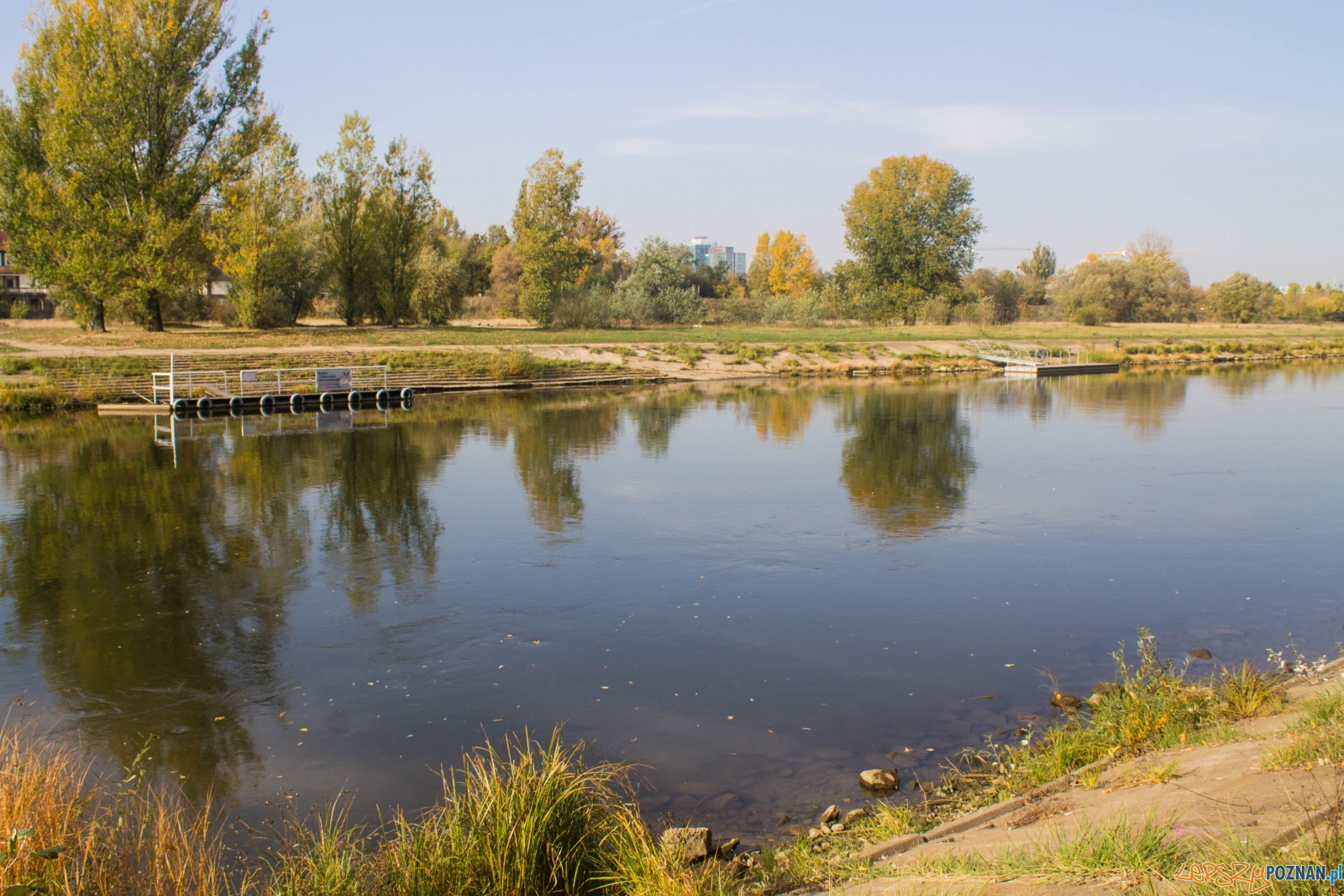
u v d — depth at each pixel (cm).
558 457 2277
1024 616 1103
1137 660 956
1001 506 1700
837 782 707
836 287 7838
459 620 1102
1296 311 10381
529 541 1462
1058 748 679
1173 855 425
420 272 5888
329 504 1727
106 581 1249
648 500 1767
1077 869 431
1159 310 9356
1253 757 568
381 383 3797
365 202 5322
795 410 3322
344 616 1113
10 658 980
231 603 1162
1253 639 1016
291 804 684
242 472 2047
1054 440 2547
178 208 4291
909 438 2606
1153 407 3372
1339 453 2309
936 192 7338
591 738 793
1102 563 1325
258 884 560
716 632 1055
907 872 485
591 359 4759
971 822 576
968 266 7600
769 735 794
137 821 631
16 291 6931
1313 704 664
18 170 4244
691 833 593
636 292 6988
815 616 1111
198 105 4306
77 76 4028
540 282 6200
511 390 4131
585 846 535
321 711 852
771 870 555
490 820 532
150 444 2462
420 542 1452
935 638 1031
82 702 872
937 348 5725
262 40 4431
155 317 4584
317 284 5744
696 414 3200
